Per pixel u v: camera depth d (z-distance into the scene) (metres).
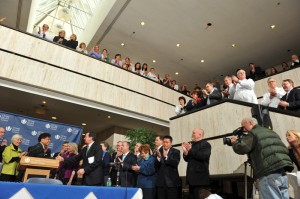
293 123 3.32
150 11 8.20
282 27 8.55
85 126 8.20
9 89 5.50
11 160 4.00
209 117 4.45
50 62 6.00
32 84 5.59
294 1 7.52
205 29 8.88
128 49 10.03
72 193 1.99
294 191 2.83
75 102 6.16
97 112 6.81
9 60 5.47
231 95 4.64
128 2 7.85
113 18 8.49
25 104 6.37
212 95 4.71
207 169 3.10
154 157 3.66
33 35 5.93
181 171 4.70
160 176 3.39
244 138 2.54
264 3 7.66
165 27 8.87
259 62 10.47
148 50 10.08
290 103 3.67
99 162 3.34
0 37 5.51
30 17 9.12
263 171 2.34
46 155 4.15
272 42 9.29
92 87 6.47
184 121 4.98
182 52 10.16
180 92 8.52
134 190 2.35
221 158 4.04
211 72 11.47
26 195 1.79
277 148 2.37
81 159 3.82
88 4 10.52
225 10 8.02
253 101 4.11
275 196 2.26
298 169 2.89
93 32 9.28
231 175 3.93
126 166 3.77
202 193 3.01
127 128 8.29
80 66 6.45
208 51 10.05
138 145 4.80
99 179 3.30
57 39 6.84
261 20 8.33
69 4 11.76
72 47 6.77
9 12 8.55
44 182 2.62
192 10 8.11
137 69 8.13
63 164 4.03
